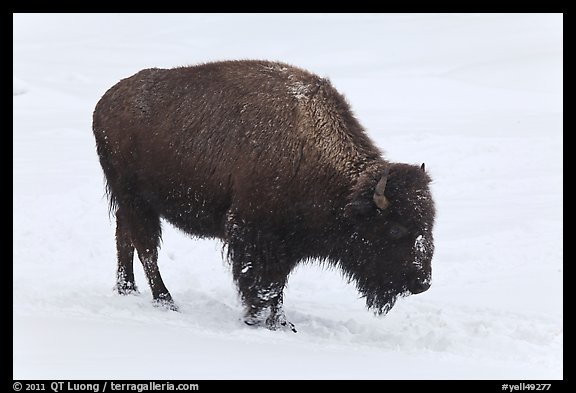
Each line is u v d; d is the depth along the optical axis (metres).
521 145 69.31
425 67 143.75
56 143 71.44
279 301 29.84
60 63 169.25
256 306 29.62
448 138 71.19
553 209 51.09
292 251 29.95
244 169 29.55
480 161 64.62
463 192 56.47
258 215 29.39
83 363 21.55
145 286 36.44
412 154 66.56
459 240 44.66
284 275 29.94
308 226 29.53
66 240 43.59
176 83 31.97
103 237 44.47
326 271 39.12
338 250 29.77
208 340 25.28
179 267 39.94
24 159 64.38
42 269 38.12
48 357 22.00
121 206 33.25
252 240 29.56
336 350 25.56
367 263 29.08
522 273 38.94
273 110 29.75
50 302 30.27
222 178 30.08
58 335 24.50
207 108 30.80
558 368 23.81
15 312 28.03
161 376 20.64
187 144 30.84
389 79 114.25
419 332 29.22
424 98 99.94
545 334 28.38
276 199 29.20
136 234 32.75
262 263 29.61
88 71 154.75
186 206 31.36
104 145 33.19
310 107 29.67
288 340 26.97
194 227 31.70
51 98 100.12
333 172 29.22
